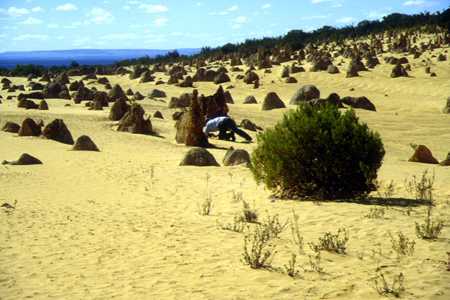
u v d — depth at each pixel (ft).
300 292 20.85
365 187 41.57
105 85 219.41
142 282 23.34
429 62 225.76
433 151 87.56
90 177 56.75
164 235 31.89
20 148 79.36
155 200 44.27
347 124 41.47
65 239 31.68
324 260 25.02
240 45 449.48
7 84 220.64
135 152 77.82
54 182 53.98
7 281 24.16
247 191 46.06
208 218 36.50
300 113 42.75
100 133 98.22
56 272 25.34
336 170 40.83
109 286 22.99
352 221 33.09
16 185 52.06
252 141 95.40
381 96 170.19
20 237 32.32
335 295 20.27
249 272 23.89
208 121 97.81
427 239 27.81
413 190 44.75
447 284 20.65
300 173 41.60
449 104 137.90
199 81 234.38
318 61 230.89
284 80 213.05
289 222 33.83
